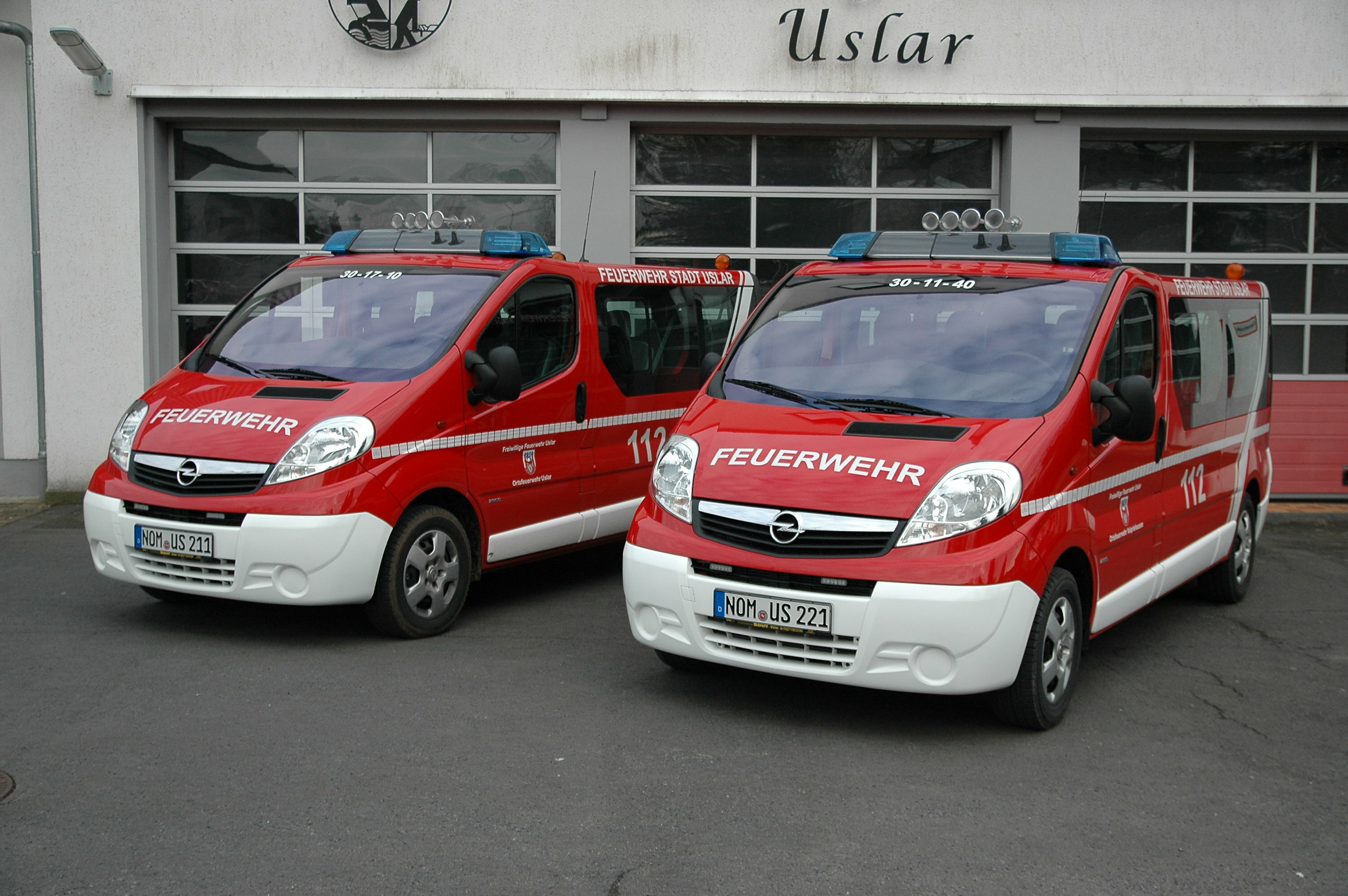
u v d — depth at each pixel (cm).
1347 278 1098
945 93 1041
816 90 1041
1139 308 556
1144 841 373
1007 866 353
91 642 576
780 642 453
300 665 544
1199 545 632
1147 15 1039
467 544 614
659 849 360
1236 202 1094
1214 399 650
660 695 512
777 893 333
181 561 560
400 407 576
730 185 1084
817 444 477
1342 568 831
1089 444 489
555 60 1034
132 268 1027
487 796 398
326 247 728
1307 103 1040
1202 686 548
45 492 1031
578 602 687
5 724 459
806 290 582
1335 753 460
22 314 1042
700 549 466
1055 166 1057
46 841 357
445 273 663
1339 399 1099
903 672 434
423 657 562
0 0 1014
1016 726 475
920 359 520
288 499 542
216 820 374
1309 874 352
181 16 1022
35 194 1017
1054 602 463
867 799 403
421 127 1065
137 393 1034
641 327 755
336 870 341
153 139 1031
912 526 437
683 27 1036
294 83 1031
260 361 633
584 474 694
